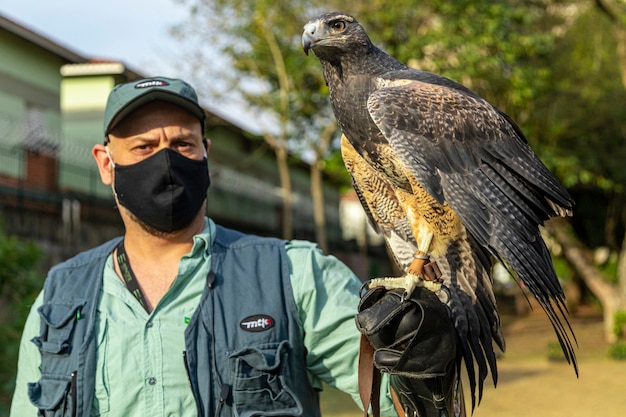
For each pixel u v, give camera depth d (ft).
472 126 8.91
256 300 8.53
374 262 103.55
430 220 9.02
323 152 55.52
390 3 44.29
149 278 8.80
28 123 47.21
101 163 9.53
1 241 22.76
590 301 83.87
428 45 44.24
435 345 7.70
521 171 8.87
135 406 8.22
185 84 9.16
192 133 9.12
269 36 51.90
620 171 61.77
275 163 89.76
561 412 29.73
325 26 9.52
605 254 95.66
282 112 53.31
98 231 45.75
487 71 45.09
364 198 10.06
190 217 8.84
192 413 8.20
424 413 8.03
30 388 8.40
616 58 57.06
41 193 42.24
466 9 43.14
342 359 8.68
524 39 44.68
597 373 39.86
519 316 77.87
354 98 9.50
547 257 8.59
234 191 75.31
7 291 23.85
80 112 54.90
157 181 8.65
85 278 8.87
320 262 8.93
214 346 8.31
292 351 8.46
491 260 9.21
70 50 54.29
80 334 8.43
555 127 55.16
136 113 8.93
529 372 40.34
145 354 8.30
